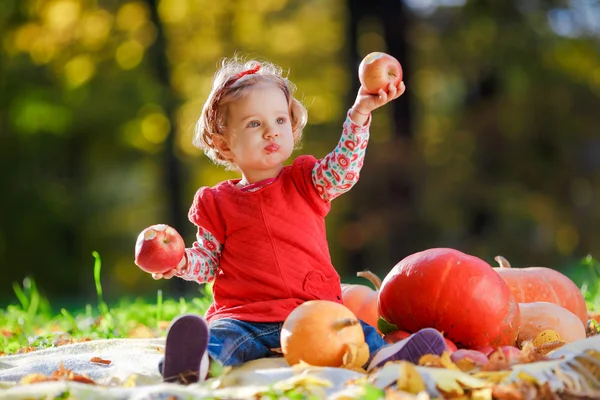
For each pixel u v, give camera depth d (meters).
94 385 3.78
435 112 24.09
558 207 22.41
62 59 23.27
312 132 24.20
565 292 5.27
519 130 22.41
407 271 4.55
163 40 22.27
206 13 23.47
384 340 4.45
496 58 21.95
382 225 21.55
